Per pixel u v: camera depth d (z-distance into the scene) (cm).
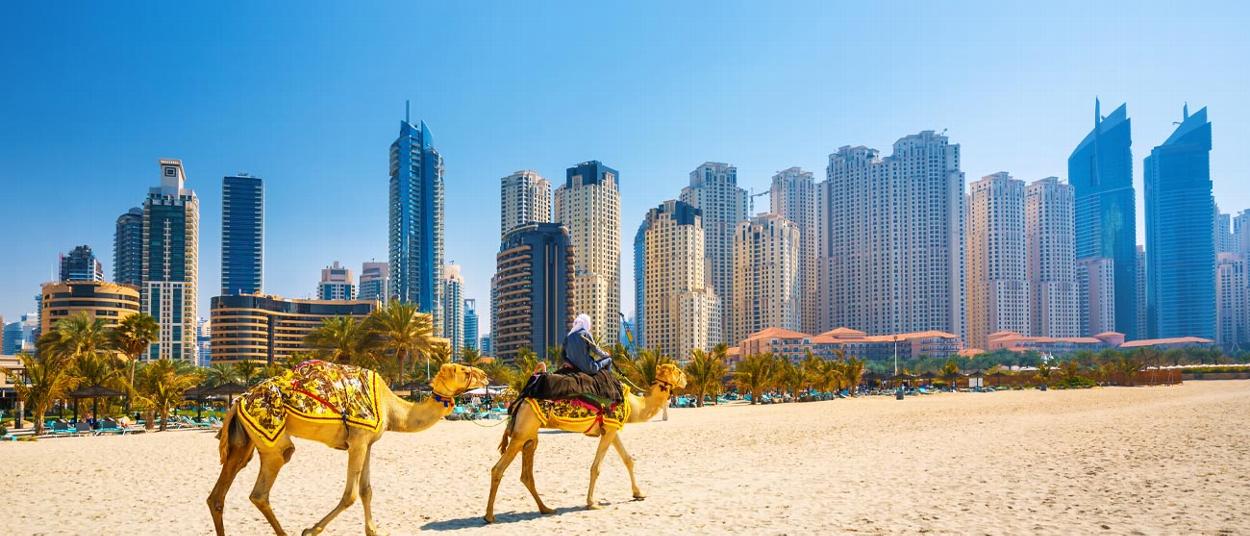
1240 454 1906
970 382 12475
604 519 1177
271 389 951
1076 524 1073
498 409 5859
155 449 3027
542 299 17688
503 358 18325
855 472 1758
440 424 4591
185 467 2284
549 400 1191
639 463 2142
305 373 982
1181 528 1036
